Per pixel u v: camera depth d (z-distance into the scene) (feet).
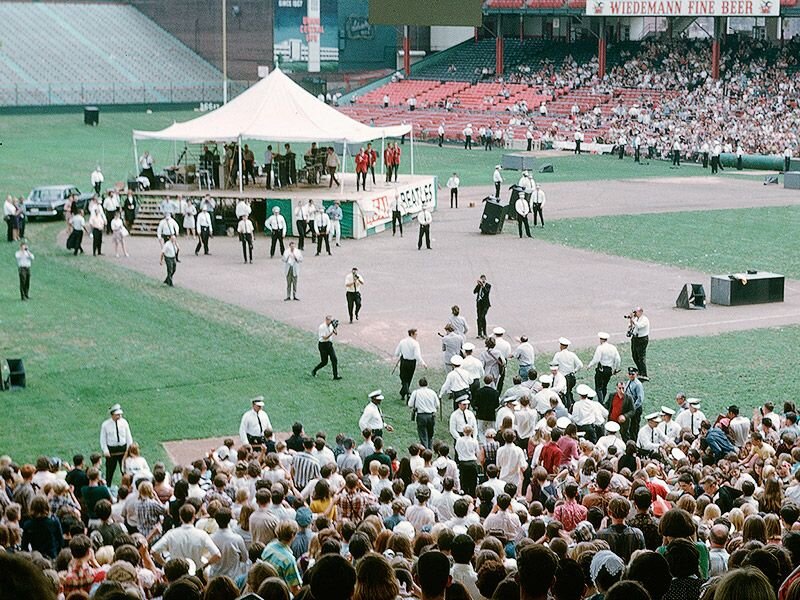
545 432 117.80
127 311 205.77
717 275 231.09
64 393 157.89
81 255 260.83
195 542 75.25
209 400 156.46
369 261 258.57
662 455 120.37
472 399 144.56
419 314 206.59
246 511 82.38
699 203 346.95
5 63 627.05
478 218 325.21
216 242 285.43
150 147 467.52
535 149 513.86
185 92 644.27
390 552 65.98
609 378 158.30
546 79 573.74
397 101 604.08
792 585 39.75
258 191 304.09
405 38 618.85
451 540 63.62
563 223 309.63
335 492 95.61
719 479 101.45
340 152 461.37
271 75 320.09
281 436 142.41
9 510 81.51
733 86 517.14
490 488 92.84
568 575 44.96
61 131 523.29
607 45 593.01
